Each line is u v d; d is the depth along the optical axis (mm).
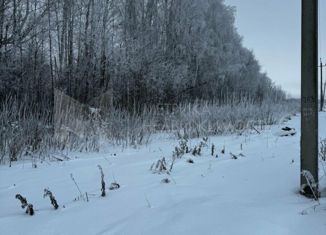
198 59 20672
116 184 3660
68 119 7543
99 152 6590
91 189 3652
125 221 2598
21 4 12555
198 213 2629
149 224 2490
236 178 3873
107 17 14969
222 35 26453
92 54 13930
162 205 2939
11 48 11820
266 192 3197
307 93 2990
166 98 13438
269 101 14477
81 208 2979
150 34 16703
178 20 19922
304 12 2980
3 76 11109
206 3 23594
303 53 3004
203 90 18734
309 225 2260
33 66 12586
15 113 6613
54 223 2645
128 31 15484
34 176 4473
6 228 2576
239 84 26000
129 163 5141
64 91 12398
